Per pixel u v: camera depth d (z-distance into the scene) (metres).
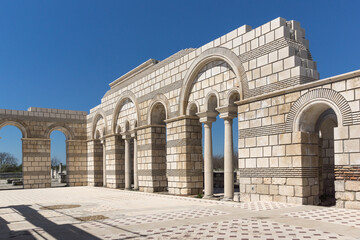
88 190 30.94
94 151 37.91
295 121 15.12
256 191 16.83
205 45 20.83
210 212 13.27
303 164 14.86
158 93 25.72
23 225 12.02
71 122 39.69
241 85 17.95
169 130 24.11
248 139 17.38
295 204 14.68
